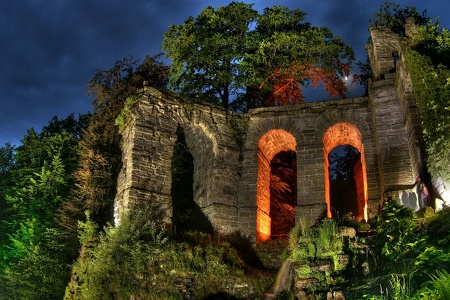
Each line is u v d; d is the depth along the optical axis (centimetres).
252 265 2258
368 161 2547
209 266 1977
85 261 2080
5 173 3697
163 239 2012
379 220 1747
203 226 2519
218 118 2684
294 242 1944
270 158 2898
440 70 2036
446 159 1898
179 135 2991
